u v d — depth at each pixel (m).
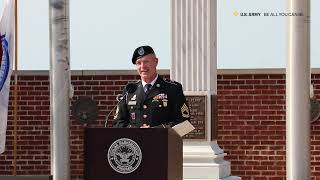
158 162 13.55
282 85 29.16
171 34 24.72
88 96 29.59
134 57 16.30
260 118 29.30
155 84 16.28
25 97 29.97
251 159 29.42
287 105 20.98
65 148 18.41
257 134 29.31
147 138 13.57
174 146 14.07
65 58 18.61
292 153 20.86
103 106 29.56
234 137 29.45
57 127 18.41
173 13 24.72
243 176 29.45
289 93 20.86
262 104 29.28
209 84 24.42
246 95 29.33
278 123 29.23
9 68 22.14
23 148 30.08
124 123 16.39
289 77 20.84
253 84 29.28
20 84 29.94
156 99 16.12
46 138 30.02
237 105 29.34
